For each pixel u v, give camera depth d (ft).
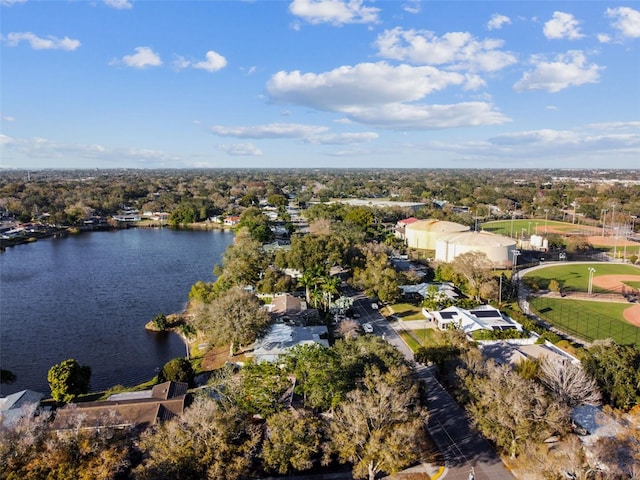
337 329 336.29
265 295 421.18
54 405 246.88
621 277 496.64
